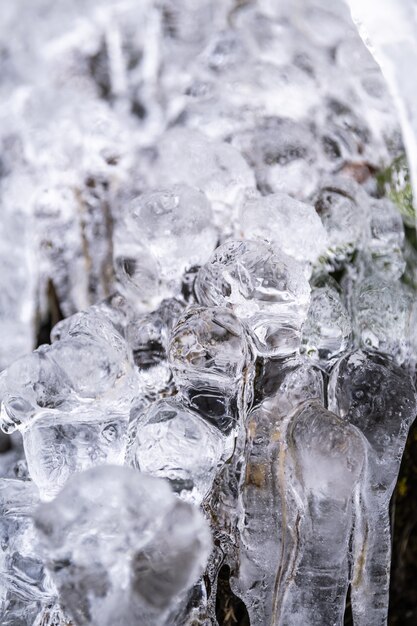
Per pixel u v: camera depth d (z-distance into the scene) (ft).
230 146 1.48
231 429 1.30
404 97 1.33
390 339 1.39
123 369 1.29
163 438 1.23
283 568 1.26
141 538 1.08
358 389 1.29
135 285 1.41
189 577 1.09
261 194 1.51
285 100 1.61
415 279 1.45
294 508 1.25
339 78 1.57
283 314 1.30
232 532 1.30
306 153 1.51
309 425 1.24
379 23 1.32
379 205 1.47
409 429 1.34
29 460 1.29
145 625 1.10
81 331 1.30
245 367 1.30
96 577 1.09
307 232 1.38
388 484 1.28
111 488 1.08
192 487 1.23
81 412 1.28
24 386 1.26
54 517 1.08
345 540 1.24
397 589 1.38
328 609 1.24
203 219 1.39
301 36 1.63
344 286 1.43
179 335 1.27
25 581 1.27
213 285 1.32
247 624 1.32
